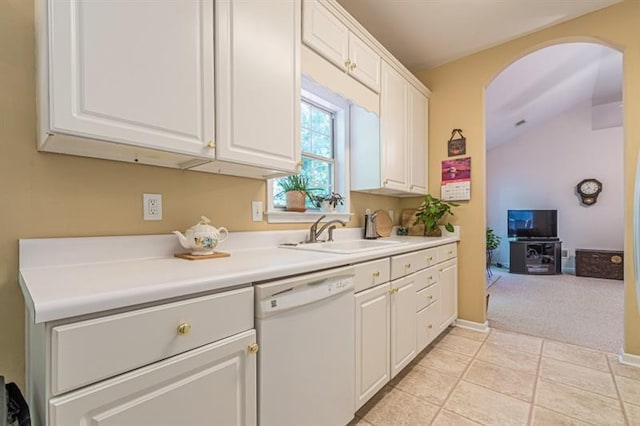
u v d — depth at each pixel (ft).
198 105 3.83
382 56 7.68
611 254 17.04
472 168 9.26
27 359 3.31
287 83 4.97
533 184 20.68
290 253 5.03
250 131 4.41
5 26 3.35
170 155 3.86
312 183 7.83
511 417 5.09
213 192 5.18
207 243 4.39
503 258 21.52
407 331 6.41
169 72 3.56
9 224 3.34
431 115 10.07
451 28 8.11
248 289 3.31
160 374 2.57
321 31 5.81
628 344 6.94
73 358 2.16
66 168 3.70
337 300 4.42
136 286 2.55
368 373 5.16
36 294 2.29
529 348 7.76
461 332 8.86
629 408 5.30
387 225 9.44
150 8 3.41
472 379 6.28
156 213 4.46
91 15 3.00
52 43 2.81
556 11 7.45
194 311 2.82
